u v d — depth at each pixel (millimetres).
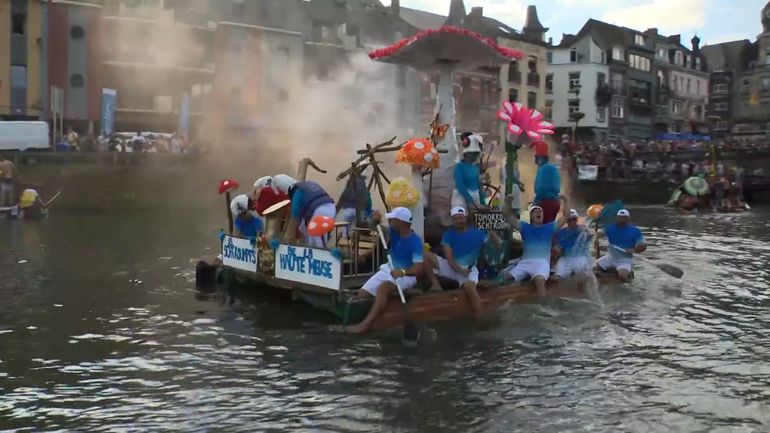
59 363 7121
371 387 6453
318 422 5645
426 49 10484
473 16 55781
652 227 25375
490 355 7516
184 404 6016
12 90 35594
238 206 10734
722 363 7363
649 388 6547
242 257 10344
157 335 8188
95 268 13086
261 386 6469
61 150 30438
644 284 11883
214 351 7555
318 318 9016
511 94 58938
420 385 6527
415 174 9281
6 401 6055
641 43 73938
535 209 10070
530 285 9969
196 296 10414
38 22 35812
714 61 87625
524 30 62625
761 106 83688
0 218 23266
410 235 8383
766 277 13094
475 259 9211
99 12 36812
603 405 6090
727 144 57219
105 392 6293
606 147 46938
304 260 9039
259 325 8664
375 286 8492
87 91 36969
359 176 10461
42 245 16562
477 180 10148
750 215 32594
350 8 44219
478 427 5570
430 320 8844
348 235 10109
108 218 24172
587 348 7855
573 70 67562
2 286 11203
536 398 6234
